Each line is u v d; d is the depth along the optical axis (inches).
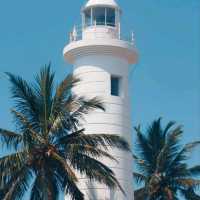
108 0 2198.6
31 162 1643.7
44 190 1624.0
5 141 1643.7
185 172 2178.9
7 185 1630.2
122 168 2039.9
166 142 2226.9
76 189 1663.4
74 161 1669.5
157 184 2178.9
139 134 2276.1
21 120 1675.7
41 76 1711.4
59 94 1700.3
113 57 2138.3
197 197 2181.3
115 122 2084.2
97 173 1667.1
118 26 2186.3
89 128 2063.2
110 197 1993.1
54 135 1675.7
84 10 2199.8
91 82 2112.5
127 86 2159.2
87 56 2137.1
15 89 1692.9
